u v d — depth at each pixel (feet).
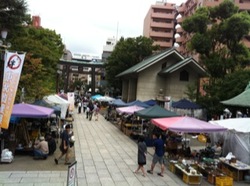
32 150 48.62
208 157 48.42
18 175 37.17
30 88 70.59
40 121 63.10
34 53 79.92
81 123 97.60
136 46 150.92
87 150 55.83
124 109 79.10
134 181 37.83
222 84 87.51
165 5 254.68
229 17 95.30
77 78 416.05
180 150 51.34
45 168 41.04
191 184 38.04
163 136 57.21
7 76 36.19
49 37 117.50
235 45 98.17
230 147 50.21
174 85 108.27
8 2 63.31
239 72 86.43
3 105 36.06
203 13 99.66
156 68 111.65
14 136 48.06
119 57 151.74
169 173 42.83
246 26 91.45
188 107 88.74
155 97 111.34
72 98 109.81
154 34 250.98
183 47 200.64
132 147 61.26
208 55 101.35
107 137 72.84
